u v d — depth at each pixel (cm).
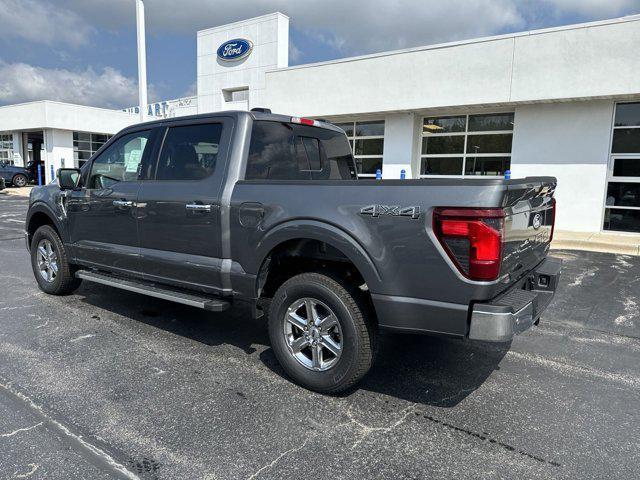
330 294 336
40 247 594
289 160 443
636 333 493
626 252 983
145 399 335
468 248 286
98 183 509
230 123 404
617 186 1216
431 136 1527
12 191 2547
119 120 3362
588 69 1156
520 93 1249
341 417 318
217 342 447
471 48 1309
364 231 318
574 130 1244
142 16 1444
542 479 256
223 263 392
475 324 289
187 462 265
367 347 332
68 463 261
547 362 416
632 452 283
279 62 2320
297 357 362
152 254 444
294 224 347
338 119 1645
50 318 504
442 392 357
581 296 630
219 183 394
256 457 271
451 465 268
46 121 2952
